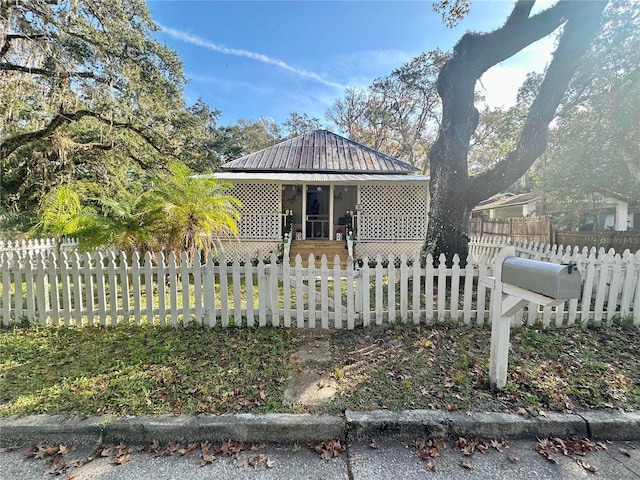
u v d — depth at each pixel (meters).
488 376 3.01
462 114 6.39
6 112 9.80
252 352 3.62
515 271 2.59
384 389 2.86
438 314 4.41
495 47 6.12
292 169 13.29
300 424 2.41
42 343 3.86
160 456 2.24
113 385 2.92
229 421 2.43
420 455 2.24
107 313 4.47
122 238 6.89
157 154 16.16
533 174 17.44
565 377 3.03
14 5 8.30
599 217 16.53
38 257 4.39
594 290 5.28
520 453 2.25
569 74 5.85
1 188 12.38
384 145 29.98
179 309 4.46
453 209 6.48
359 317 4.43
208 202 7.51
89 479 2.04
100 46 10.29
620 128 10.52
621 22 9.27
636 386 2.89
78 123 13.21
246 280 4.39
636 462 2.17
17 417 2.48
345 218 15.12
